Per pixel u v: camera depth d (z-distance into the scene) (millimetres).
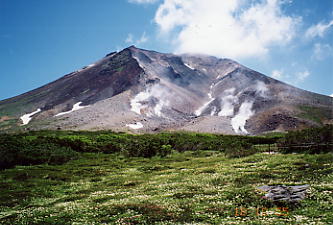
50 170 49219
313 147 41312
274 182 24188
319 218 15047
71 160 61875
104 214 20141
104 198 26109
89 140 79188
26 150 58531
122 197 26047
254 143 84312
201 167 42531
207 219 16859
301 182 23141
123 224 17219
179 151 75250
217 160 49438
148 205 21234
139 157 68125
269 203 18719
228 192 23016
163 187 29266
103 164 57031
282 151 46500
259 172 29859
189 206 20062
